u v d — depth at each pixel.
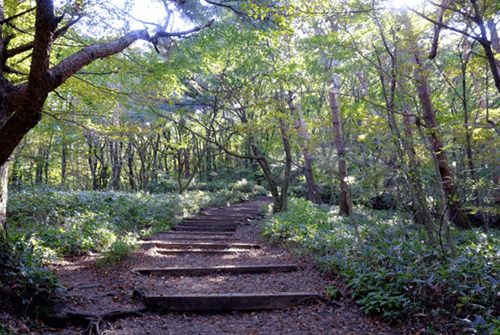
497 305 3.59
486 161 7.75
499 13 6.59
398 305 3.79
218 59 10.50
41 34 2.98
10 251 4.02
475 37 4.74
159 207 12.07
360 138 6.58
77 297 4.20
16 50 4.07
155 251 7.43
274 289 4.96
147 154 23.33
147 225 10.34
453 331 3.42
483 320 3.13
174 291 4.87
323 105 17.03
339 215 12.30
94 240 6.99
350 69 10.53
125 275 5.51
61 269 5.61
